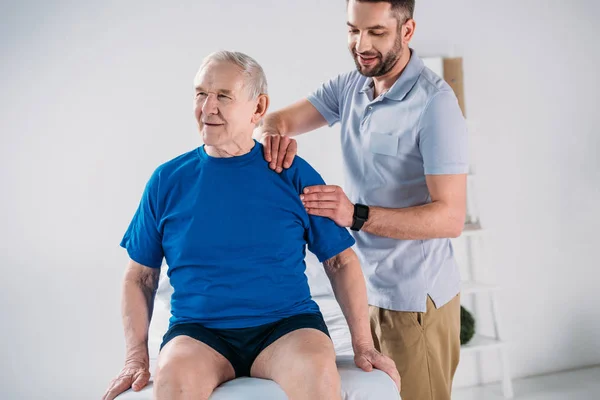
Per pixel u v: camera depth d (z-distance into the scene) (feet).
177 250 5.46
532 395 11.07
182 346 5.10
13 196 10.07
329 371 4.80
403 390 6.56
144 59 10.33
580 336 12.17
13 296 10.11
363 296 5.78
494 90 11.54
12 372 10.12
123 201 10.37
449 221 6.11
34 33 10.03
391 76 6.48
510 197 11.69
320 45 10.84
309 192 5.68
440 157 6.13
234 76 5.45
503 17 11.51
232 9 10.54
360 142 6.72
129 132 10.34
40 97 10.09
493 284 11.14
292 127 7.36
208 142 5.48
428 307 6.44
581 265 12.11
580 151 11.98
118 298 10.36
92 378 10.32
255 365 5.31
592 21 11.93
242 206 5.46
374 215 5.97
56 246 10.19
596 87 12.01
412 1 6.24
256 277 5.39
